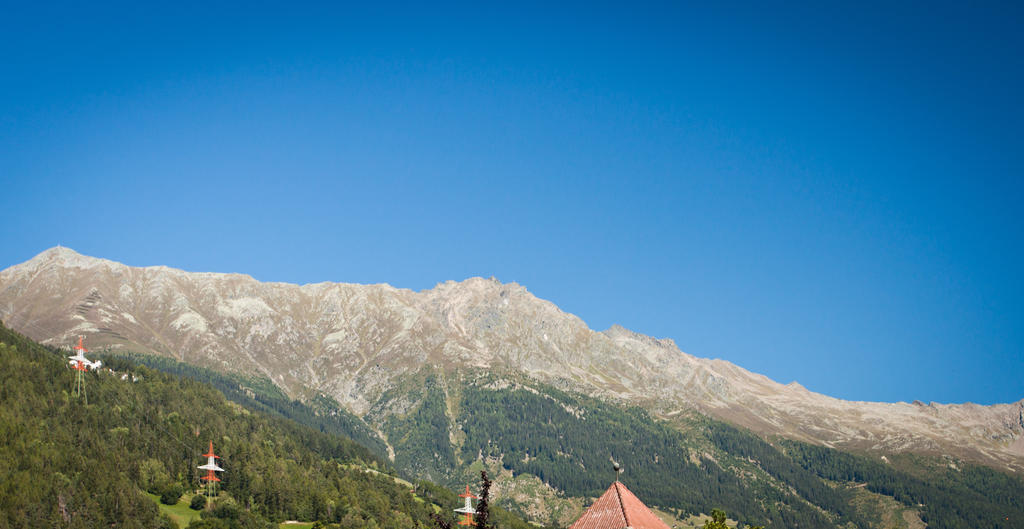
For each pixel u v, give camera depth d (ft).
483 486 383.86
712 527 577.84
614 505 408.05
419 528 409.69
